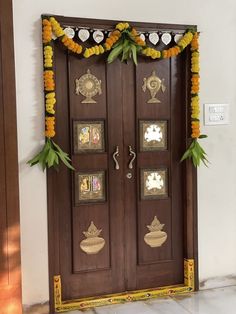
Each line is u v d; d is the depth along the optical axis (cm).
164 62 267
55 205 249
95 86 255
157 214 273
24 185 240
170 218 275
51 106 238
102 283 264
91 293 262
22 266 243
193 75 264
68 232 256
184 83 269
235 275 285
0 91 224
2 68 223
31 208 242
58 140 250
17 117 237
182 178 276
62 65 249
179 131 273
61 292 255
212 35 270
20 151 238
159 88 267
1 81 223
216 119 275
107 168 261
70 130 252
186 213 275
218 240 280
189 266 275
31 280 244
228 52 274
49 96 237
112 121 260
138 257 270
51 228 246
